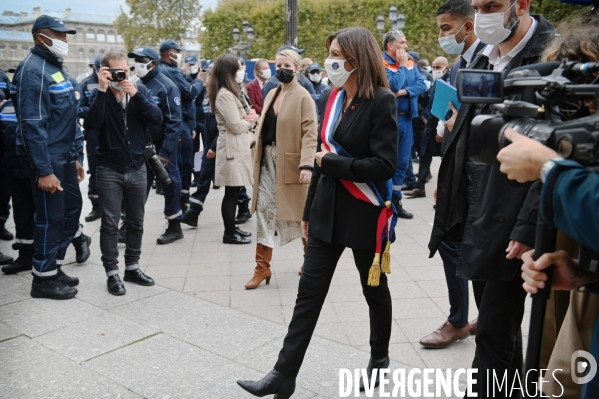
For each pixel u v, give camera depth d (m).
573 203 1.25
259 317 3.89
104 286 4.51
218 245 5.71
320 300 2.66
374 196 2.63
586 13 1.95
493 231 2.08
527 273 1.57
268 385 2.58
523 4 2.26
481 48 3.10
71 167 4.52
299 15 22.52
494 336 2.17
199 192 6.33
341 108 2.76
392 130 2.57
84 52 71.56
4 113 4.75
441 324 3.75
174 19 46.16
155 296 4.30
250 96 7.61
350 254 5.29
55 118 4.21
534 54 2.25
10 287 4.49
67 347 3.45
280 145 4.33
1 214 5.86
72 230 4.63
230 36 26.12
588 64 1.50
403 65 6.04
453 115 2.67
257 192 4.47
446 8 3.13
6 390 2.95
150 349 3.41
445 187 2.45
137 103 4.20
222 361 3.26
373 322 2.88
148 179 5.43
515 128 1.47
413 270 4.84
